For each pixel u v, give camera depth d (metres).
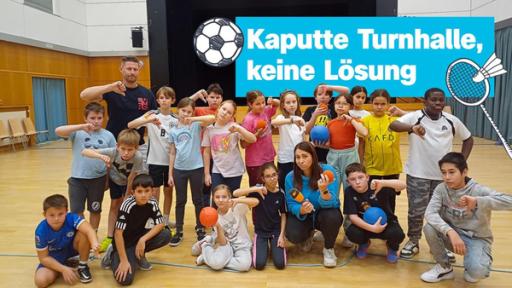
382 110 2.98
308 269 2.69
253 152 3.19
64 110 11.25
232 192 3.09
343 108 3.03
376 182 2.66
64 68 11.12
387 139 2.95
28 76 9.66
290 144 3.21
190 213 4.01
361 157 3.21
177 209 3.20
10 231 3.48
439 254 2.46
